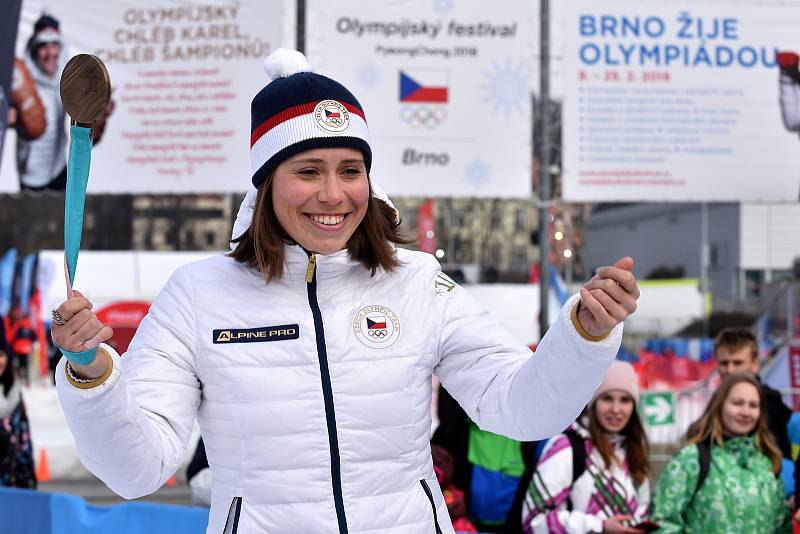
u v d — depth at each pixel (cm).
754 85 854
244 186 830
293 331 263
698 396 1275
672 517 534
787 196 859
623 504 541
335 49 820
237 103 827
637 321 1642
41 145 840
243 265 278
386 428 262
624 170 851
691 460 537
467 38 829
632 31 846
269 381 259
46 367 1282
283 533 254
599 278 225
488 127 832
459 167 831
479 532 552
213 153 830
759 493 530
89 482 1278
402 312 273
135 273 1308
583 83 845
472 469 576
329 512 255
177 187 834
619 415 549
